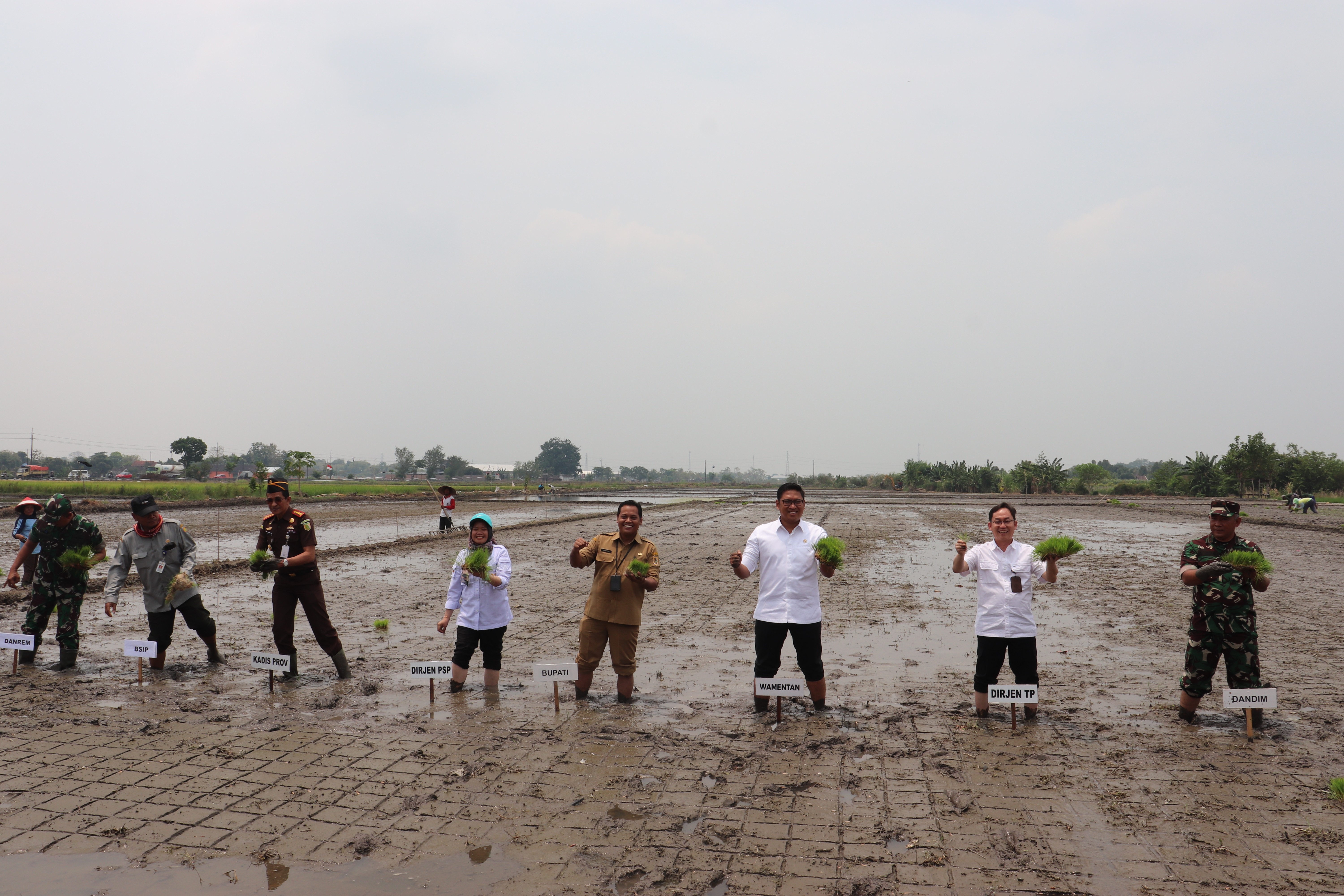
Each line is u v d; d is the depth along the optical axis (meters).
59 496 8.88
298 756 6.30
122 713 7.39
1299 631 11.62
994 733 6.96
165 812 5.27
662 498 71.25
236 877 4.45
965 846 4.83
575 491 95.25
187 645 10.30
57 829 5.00
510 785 5.75
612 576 7.75
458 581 8.20
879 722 7.25
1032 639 7.23
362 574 17.45
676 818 5.22
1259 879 4.43
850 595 14.88
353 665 9.33
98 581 15.06
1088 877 4.45
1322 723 7.30
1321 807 5.41
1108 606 13.94
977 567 7.40
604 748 6.52
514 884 4.39
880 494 90.44
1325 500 67.88
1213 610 7.06
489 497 68.31
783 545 7.50
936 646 10.58
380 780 5.83
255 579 16.09
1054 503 58.41
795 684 7.31
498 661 8.27
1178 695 8.29
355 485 97.75
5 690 8.12
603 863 4.62
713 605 13.73
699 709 7.66
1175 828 5.08
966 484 101.44
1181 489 85.38
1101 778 5.93
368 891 4.30
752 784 5.80
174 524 8.99
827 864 4.61
